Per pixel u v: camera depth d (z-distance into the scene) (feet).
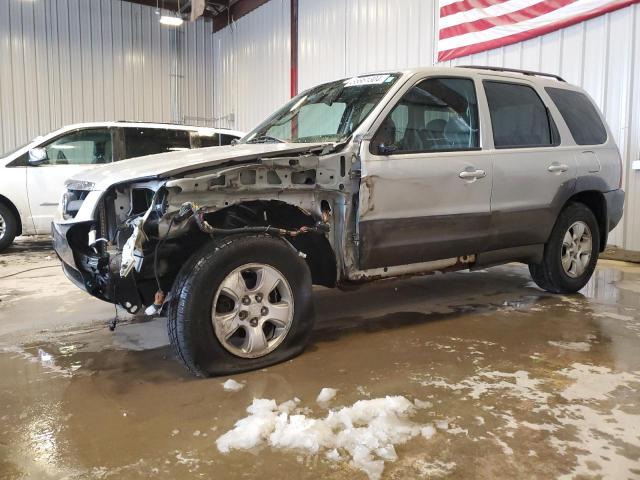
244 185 9.95
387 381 9.50
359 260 11.40
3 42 41.70
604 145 16.06
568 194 14.83
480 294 16.11
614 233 23.50
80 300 16.06
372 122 11.43
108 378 9.86
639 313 13.88
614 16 22.53
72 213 11.25
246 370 9.97
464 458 6.99
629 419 8.05
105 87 46.44
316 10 38.58
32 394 9.18
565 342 11.60
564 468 6.76
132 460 7.02
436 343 11.59
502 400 8.70
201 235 10.30
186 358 9.48
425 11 30.60
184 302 9.34
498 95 13.82
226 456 7.08
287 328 10.48
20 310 14.92
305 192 10.75
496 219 13.34
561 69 24.64
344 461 6.93
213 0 47.75
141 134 26.55
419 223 12.00
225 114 51.42
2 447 7.39
